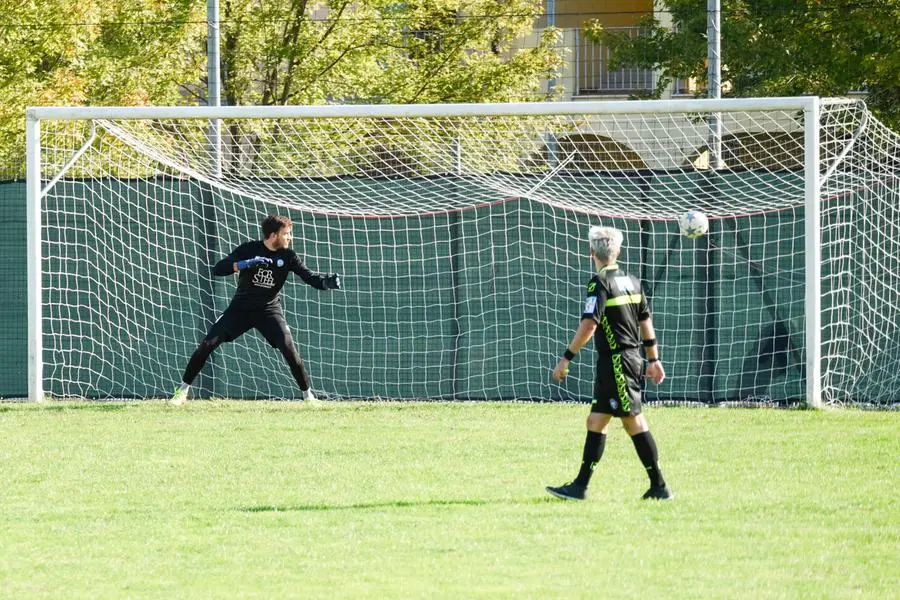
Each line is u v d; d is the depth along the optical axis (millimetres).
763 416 42250
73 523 26797
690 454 34438
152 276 52188
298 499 29109
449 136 54594
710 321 48531
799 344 47719
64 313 52406
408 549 24094
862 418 41438
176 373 52094
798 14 80750
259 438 38688
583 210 49312
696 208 48844
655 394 48938
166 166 57500
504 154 54500
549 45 93250
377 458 34719
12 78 76500
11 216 52156
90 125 53812
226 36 92125
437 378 50906
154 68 85562
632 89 102562
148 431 40406
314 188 52031
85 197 52250
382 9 94500
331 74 95000
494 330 50438
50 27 76812
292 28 93125
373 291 51281
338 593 21016
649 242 49125
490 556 23406
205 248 52031
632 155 57219
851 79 79000
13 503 28953
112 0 84312
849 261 47562
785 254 47844
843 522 25953
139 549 24406
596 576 21875
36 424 42188
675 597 20531
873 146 47688
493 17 92062
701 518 26344
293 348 46438
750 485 29906
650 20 88938
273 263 45438
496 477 31609
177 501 29078
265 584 21719
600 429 28047
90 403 48688
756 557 23125
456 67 94125
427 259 50938
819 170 45219
